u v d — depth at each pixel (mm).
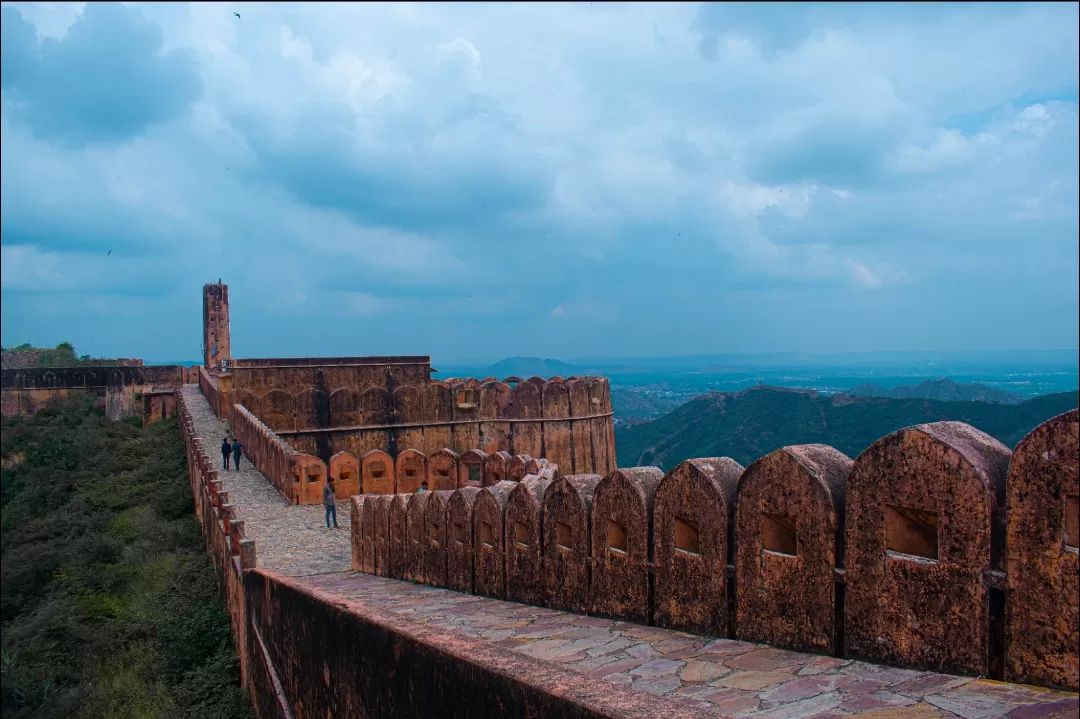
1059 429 3477
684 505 5547
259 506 19953
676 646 5164
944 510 3910
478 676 4137
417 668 4879
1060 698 3312
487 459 19078
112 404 41312
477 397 30281
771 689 4027
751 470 4996
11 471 31922
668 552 5695
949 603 3889
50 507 28766
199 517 23125
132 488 27938
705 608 5379
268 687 9664
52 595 20484
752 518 5000
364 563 12734
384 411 28953
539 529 7332
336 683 6562
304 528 17609
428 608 7844
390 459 21266
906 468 4090
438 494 9820
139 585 19812
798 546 4703
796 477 4707
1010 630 3635
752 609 5008
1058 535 3475
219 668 13219
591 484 6871
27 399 39719
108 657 16641
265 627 10188
